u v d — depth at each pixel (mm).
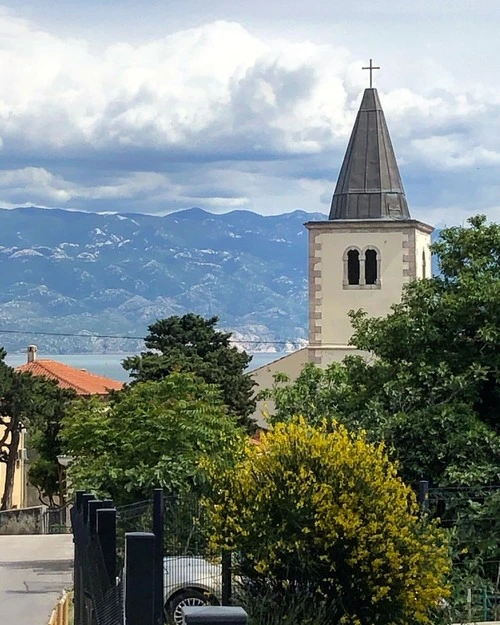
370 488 16469
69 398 61250
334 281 67562
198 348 65062
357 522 16016
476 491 22219
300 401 29016
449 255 27906
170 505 18562
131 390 33344
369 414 25547
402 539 16312
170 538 18391
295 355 67938
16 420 59375
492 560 21109
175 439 29422
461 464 23812
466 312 26281
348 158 68875
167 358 61188
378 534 16125
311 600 16172
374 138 68750
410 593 16234
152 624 11234
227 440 30094
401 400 25797
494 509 21141
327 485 16297
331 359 67250
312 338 67625
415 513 17578
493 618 19688
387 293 67188
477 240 27641
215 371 61625
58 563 33094
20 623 22062
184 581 18172
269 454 16656
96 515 14883
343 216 68312
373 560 16062
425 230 70062
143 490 28766
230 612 7922
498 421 26047
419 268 68438
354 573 16156
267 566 16156
